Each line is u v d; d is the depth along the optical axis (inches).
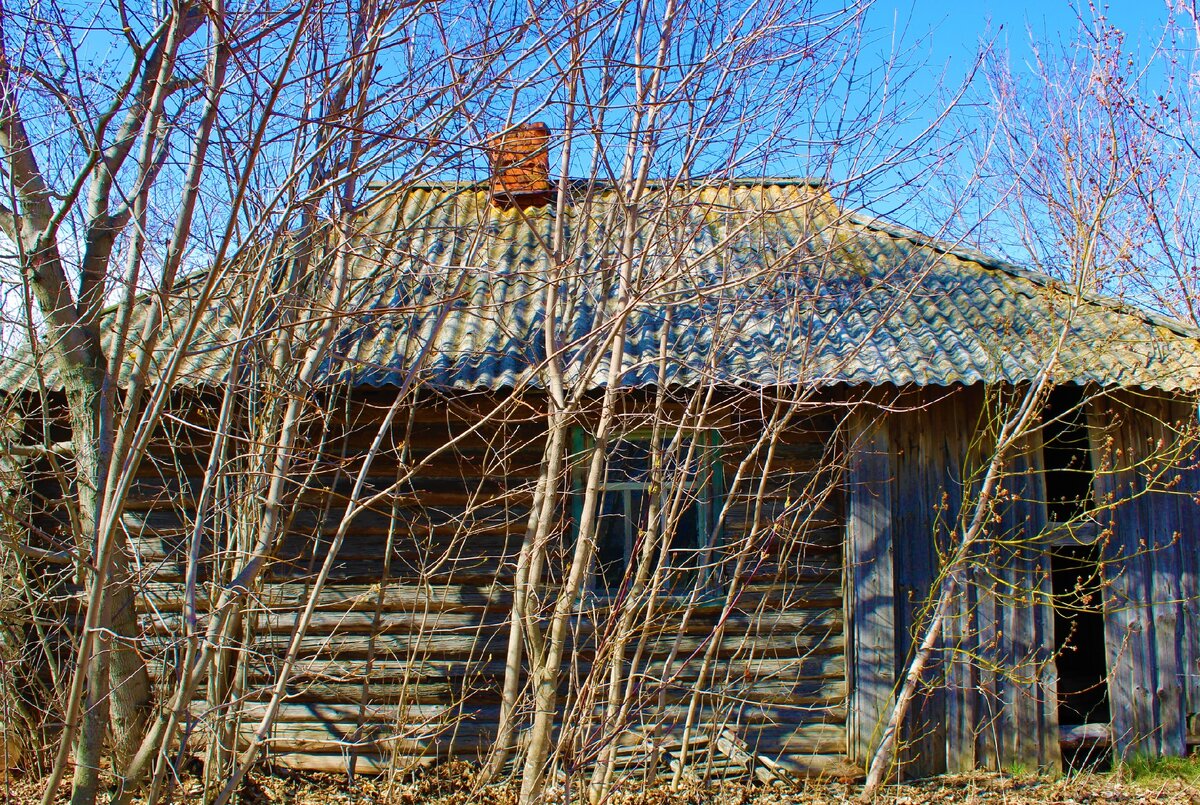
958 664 275.3
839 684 272.5
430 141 152.5
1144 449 285.3
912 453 278.8
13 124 183.0
